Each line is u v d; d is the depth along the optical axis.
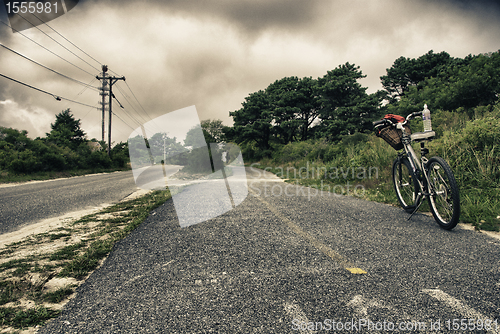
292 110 33.97
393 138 3.33
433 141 4.88
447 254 1.85
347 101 29.48
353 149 10.23
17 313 1.22
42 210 4.62
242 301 1.27
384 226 2.67
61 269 1.78
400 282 1.44
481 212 2.92
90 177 16.58
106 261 1.87
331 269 1.63
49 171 18.23
